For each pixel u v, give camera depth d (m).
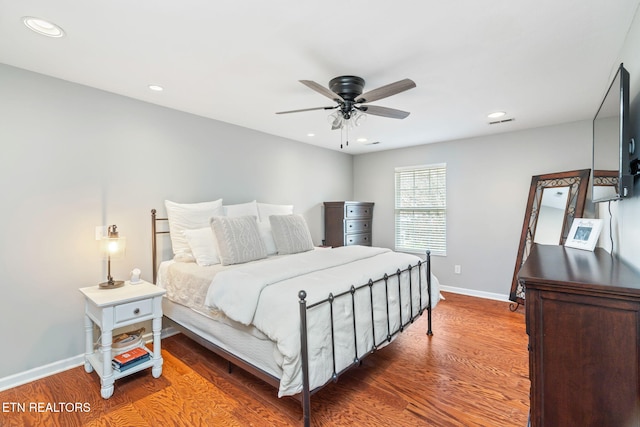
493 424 1.75
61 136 2.35
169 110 3.01
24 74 2.18
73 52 1.94
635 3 1.45
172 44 1.83
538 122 3.51
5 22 1.61
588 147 3.42
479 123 3.53
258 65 2.09
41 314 2.27
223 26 1.64
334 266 2.42
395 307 2.42
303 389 1.62
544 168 3.69
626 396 1.09
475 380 2.20
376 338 2.19
